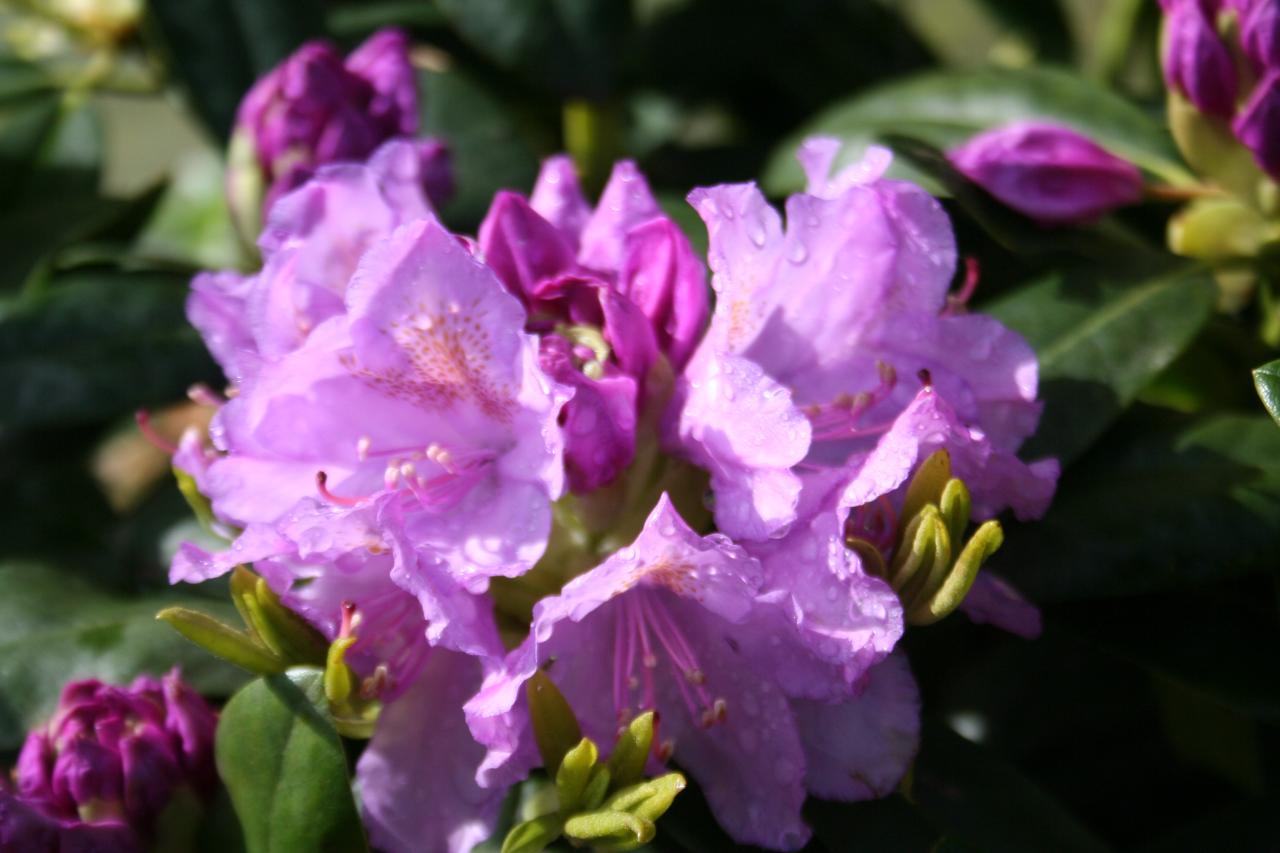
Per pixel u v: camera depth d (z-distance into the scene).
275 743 0.43
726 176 0.67
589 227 0.46
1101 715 0.58
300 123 0.53
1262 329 0.54
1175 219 0.53
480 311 0.43
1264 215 0.51
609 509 0.44
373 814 0.44
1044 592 0.47
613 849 0.44
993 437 0.45
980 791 0.46
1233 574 0.47
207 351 0.56
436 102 0.61
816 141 0.46
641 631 0.44
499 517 0.43
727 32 0.70
